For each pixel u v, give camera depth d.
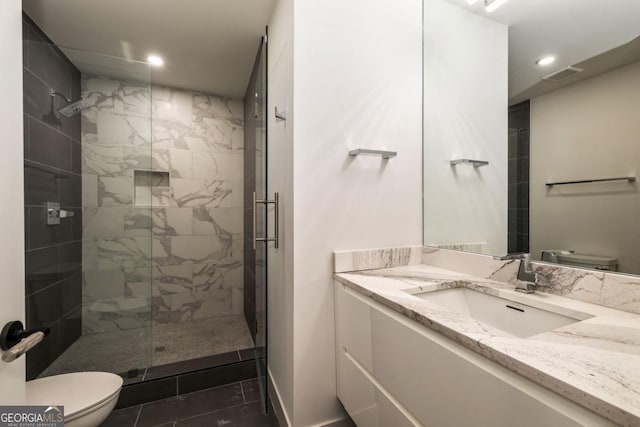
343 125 1.31
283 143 1.38
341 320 1.22
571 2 0.87
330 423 1.27
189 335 2.31
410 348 0.81
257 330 1.74
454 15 1.33
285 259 1.35
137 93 2.01
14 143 0.54
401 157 1.46
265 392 1.38
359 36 1.34
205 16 1.62
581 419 0.42
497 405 0.55
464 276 1.21
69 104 1.82
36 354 1.60
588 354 0.52
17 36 0.55
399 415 0.86
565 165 0.89
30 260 1.59
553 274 0.91
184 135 2.65
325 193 1.27
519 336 0.91
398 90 1.45
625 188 0.75
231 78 2.42
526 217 1.03
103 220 1.91
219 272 2.79
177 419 1.43
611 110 0.78
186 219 2.67
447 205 1.38
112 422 1.40
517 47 1.05
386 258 1.38
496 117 1.14
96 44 1.91
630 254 0.74
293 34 1.21
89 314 1.84
